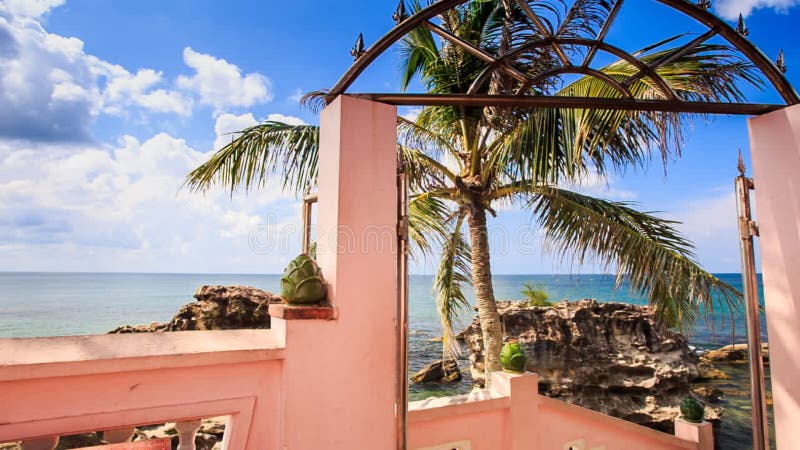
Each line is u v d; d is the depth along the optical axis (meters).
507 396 2.60
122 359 1.52
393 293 2.12
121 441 1.80
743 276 2.56
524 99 2.28
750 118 2.64
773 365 2.46
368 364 2.01
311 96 2.84
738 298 4.89
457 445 2.40
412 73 6.36
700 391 16.02
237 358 1.73
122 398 1.54
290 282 1.93
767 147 2.54
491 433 2.53
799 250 2.37
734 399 16.27
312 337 1.88
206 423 6.39
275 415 1.83
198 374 1.69
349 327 1.97
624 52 2.37
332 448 1.88
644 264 5.18
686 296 5.07
